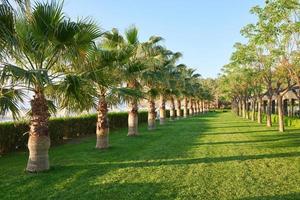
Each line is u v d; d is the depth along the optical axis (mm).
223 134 21578
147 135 21297
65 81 9320
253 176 8969
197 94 60438
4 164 11039
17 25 8219
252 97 41062
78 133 20812
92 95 10414
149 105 26172
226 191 7465
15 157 12672
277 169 9922
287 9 11492
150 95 24625
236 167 10258
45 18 8438
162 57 23312
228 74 37438
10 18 5973
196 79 59219
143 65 16250
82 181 8430
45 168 9664
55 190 7582
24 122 14008
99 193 7316
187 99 54844
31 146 9547
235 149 14320
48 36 8672
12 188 7770
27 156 12883
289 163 10922
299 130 24406
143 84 22391
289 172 9469
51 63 9352
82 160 11633
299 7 11297
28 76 7750
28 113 9734
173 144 16281
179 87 34875
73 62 9586
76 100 9711
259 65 24844
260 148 14625
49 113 9789
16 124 13656
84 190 7570
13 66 7742
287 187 7777
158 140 18234
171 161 11367
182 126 29953
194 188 7734
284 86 29047
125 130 26812
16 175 9164
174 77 30688
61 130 17688
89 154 13070
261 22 11992
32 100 9461
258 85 32406
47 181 8430
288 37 14414
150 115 26141
